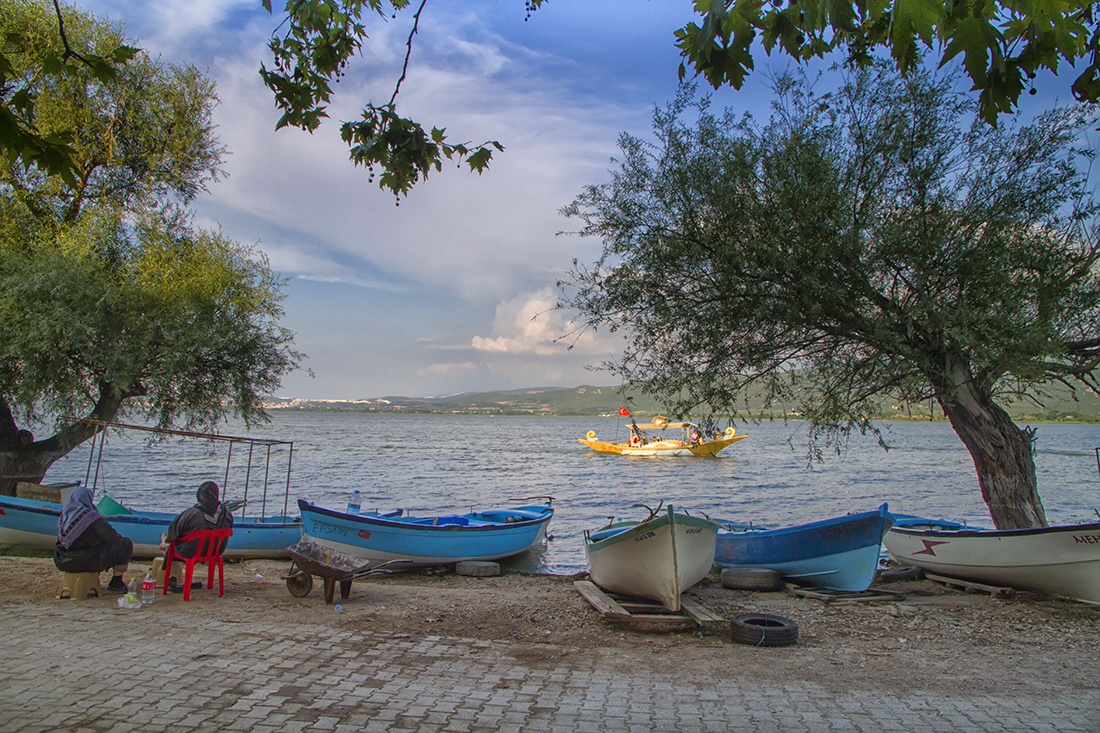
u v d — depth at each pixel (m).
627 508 26.42
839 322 9.44
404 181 5.17
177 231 15.83
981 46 2.79
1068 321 9.11
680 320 9.59
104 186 15.11
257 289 15.90
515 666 6.00
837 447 10.05
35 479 14.44
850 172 9.27
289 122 5.13
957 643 7.44
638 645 7.16
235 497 26.06
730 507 26.77
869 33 3.77
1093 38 3.33
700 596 10.51
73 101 14.31
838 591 10.78
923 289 8.77
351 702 4.89
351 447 70.94
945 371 9.17
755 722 4.79
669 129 9.94
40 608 7.21
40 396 12.98
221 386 15.13
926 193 9.22
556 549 18.11
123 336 13.50
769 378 9.77
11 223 13.58
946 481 39.25
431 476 39.53
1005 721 4.89
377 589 10.09
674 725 4.70
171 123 15.80
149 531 12.73
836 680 5.88
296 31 5.06
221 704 4.73
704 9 3.06
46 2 13.65
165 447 58.12
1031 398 9.53
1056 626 8.30
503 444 87.12
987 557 10.66
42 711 4.45
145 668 5.41
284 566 12.82
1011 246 8.68
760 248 8.68
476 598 9.62
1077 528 9.39
